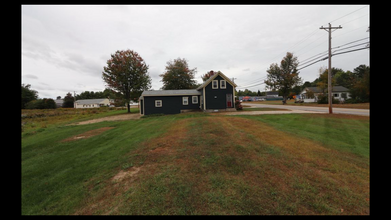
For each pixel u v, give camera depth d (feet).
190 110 72.90
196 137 23.36
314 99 139.44
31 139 30.22
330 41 50.70
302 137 23.12
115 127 41.70
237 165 13.91
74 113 106.32
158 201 9.73
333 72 215.51
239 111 67.77
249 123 34.42
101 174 14.29
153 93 70.64
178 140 22.67
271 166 13.60
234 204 9.20
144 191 10.84
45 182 13.79
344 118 41.19
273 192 10.12
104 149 21.93
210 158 15.57
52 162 18.33
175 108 71.51
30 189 12.77
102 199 10.62
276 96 258.37
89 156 19.56
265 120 39.88
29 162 18.45
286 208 8.79
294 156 15.74
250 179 11.69
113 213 9.09
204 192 10.34
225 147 18.43
